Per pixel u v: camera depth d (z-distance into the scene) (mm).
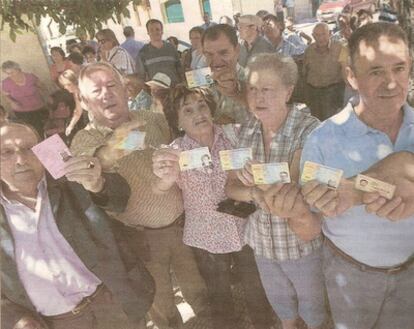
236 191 1428
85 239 1542
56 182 1479
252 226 1496
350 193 1268
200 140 1415
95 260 1580
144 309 1715
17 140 1451
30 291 1588
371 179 1230
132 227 1589
